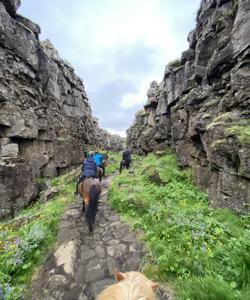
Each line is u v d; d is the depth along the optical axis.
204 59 9.70
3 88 10.45
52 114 15.91
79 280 3.78
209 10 9.67
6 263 4.04
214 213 5.78
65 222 6.63
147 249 4.49
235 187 5.57
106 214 7.12
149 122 23.38
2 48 11.00
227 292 2.68
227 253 3.53
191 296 2.80
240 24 6.87
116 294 1.28
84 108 24.36
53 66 16.77
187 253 3.83
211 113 8.09
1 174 8.62
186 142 11.13
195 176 9.02
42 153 13.42
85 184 6.18
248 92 6.26
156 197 7.75
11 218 8.55
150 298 1.33
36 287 3.71
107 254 4.55
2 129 10.53
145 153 24.23
